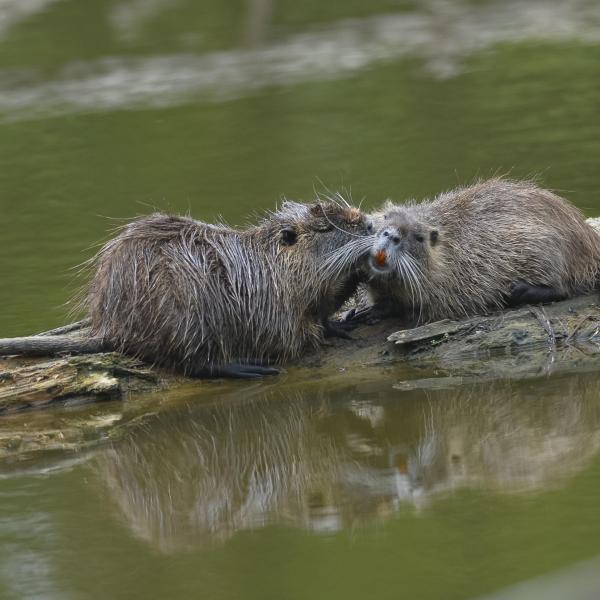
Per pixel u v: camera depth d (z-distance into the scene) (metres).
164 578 17.70
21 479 21.70
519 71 49.69
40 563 18.36
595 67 49.31
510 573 16.98
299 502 20.50
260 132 44.38
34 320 29.55
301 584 17.22
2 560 18.44
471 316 26.05
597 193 36.62
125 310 24.44
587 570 15.41
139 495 20.94
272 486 21.12
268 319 24.89
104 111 47.41
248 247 25.11
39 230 36.84
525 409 23.41
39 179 41.22
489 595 16.09
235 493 20.97
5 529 19.58
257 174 40.28
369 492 20.48
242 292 24.75
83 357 24.48
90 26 56.47
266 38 55.59
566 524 18.48
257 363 25.27
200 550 18.70
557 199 26.58
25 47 54.56
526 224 26.00
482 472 20.95
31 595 17.42
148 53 53.81
